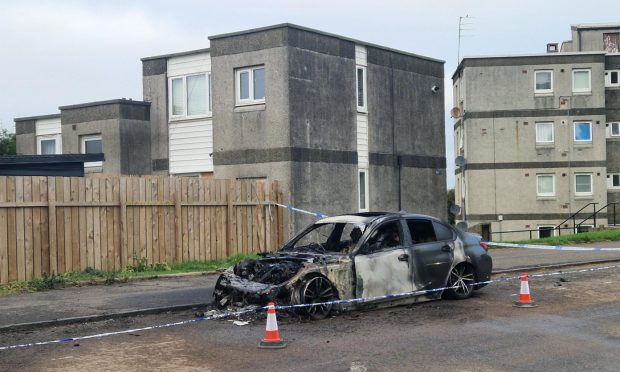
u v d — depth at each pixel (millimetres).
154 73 24172
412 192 24766
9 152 43500
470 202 39656
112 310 11039
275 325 8695
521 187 39469
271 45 20250
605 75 40375
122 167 23594
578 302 12039
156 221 16797
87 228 15391
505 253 21781
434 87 25812
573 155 39250
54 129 27438
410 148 24781
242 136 20859
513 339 9062
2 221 13852
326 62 21328
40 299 12289
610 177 40375
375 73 23406
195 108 23328
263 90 20656
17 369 7605
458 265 12359
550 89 39438
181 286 14039
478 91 39688
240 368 7602
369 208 22891
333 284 10609
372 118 23156
